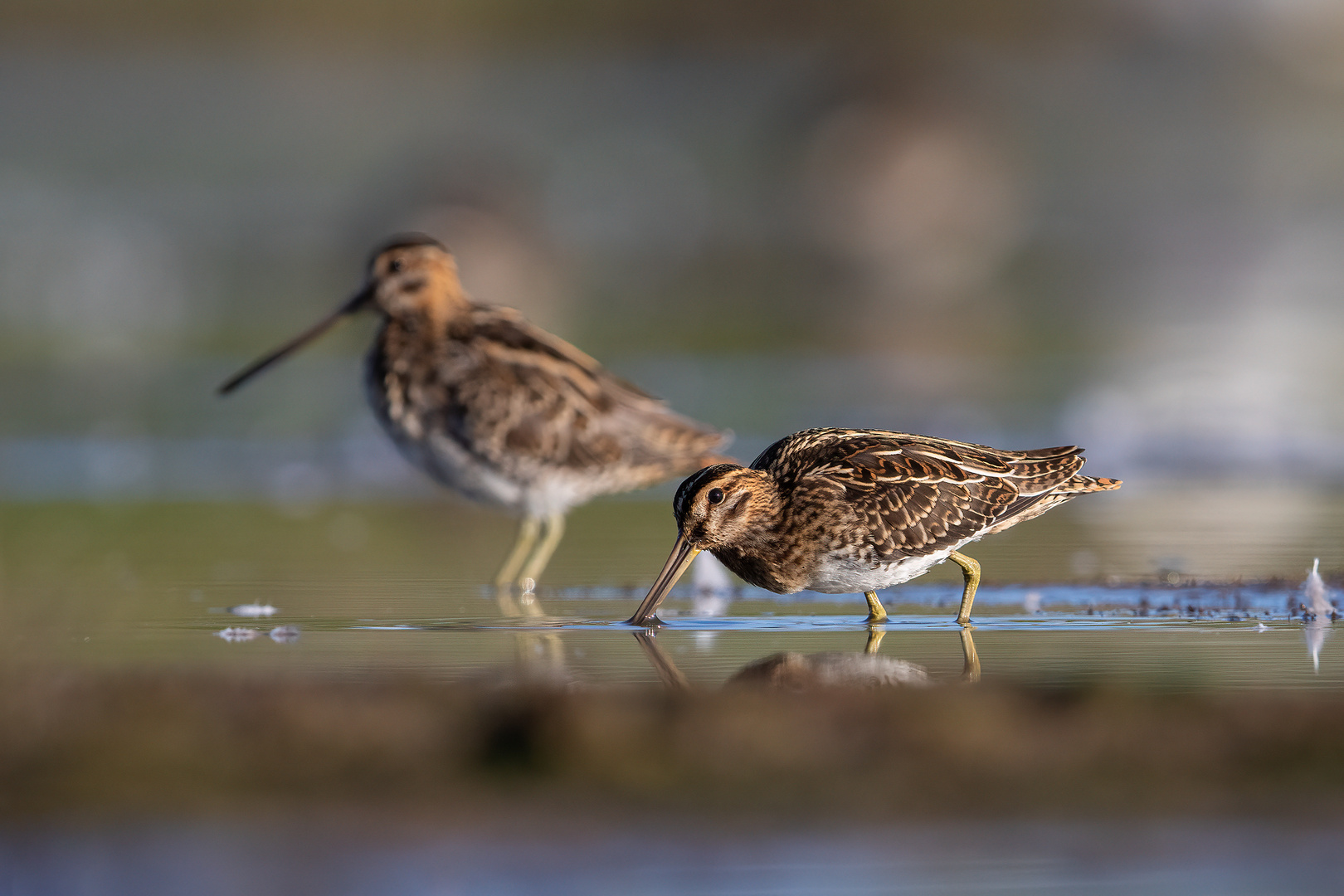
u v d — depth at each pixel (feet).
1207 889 20.27
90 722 25.73
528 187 124.98
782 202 153.89
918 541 36.19
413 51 211.82
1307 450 63.98
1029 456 38.17
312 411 74.18
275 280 116.98
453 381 46.21
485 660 32.22
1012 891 20.22
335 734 25.39
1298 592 39.91
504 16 215.72
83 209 137.08
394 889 20.20
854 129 154.71
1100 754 24.61
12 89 184.85
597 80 203.72
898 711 26.66
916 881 20.52
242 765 24.08
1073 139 195.42
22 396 76.43
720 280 126.62
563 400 46.01
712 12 218.79
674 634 35.53
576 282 121.60
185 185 149.79
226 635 34.76
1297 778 23.77
